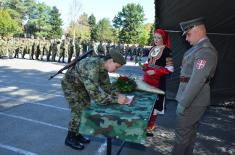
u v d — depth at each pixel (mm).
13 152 4535
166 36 5316
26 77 11633
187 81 3764
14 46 19641
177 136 3889
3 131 5359
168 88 9352
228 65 8828
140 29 76125
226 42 8625
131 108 3504
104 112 3307
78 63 4156
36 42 19594
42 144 4891
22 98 7938
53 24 73688
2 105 7066
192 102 3705
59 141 5055
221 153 5129
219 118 7684
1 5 70562
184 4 6961
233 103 8969
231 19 7570
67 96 4441
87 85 3643
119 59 3684
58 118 6340
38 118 6254
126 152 4789
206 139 5848
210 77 3752
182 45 8883
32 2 74062
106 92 3766
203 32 3658
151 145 5207
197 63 3516
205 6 6898
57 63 18469
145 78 5262
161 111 5363
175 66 9094
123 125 3162
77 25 71875
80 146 4730
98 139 5215
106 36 80500
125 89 4281
